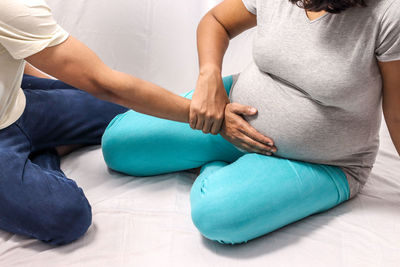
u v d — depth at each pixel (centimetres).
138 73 190
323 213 124
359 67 99
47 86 159
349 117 107
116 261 108
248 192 110
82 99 151
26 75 161
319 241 114
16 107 128
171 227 119
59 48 108
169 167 139
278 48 106
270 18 110
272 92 112
